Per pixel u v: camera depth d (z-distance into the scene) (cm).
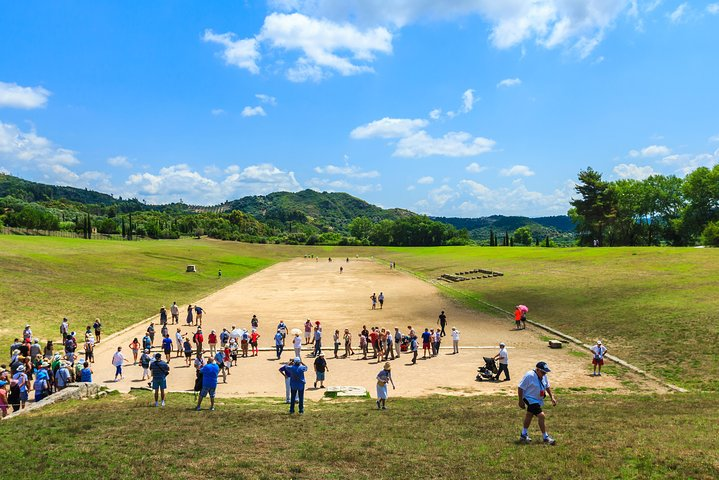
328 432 1423
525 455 1089
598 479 926
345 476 1006
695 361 2625
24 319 3822
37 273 5556
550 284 5591
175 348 3588
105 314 4422
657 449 1076
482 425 1462
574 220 13162
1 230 12356
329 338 3912
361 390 2355
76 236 13862
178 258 9700
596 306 4188
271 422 1586
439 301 5506
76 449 1211
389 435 1371
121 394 2306
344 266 11556
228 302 5731
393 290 6719
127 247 10162
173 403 2044
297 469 1051
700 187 10106
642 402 1900
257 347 3584
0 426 1519
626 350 3011
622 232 12400
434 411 1795
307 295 6338
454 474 997
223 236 19162
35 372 2539
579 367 2794
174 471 1042
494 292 5656
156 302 5325
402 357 3253
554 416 1581
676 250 7150
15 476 1012
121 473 1031
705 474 924
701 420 1407
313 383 2612
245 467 1071
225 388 2545
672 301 3784
